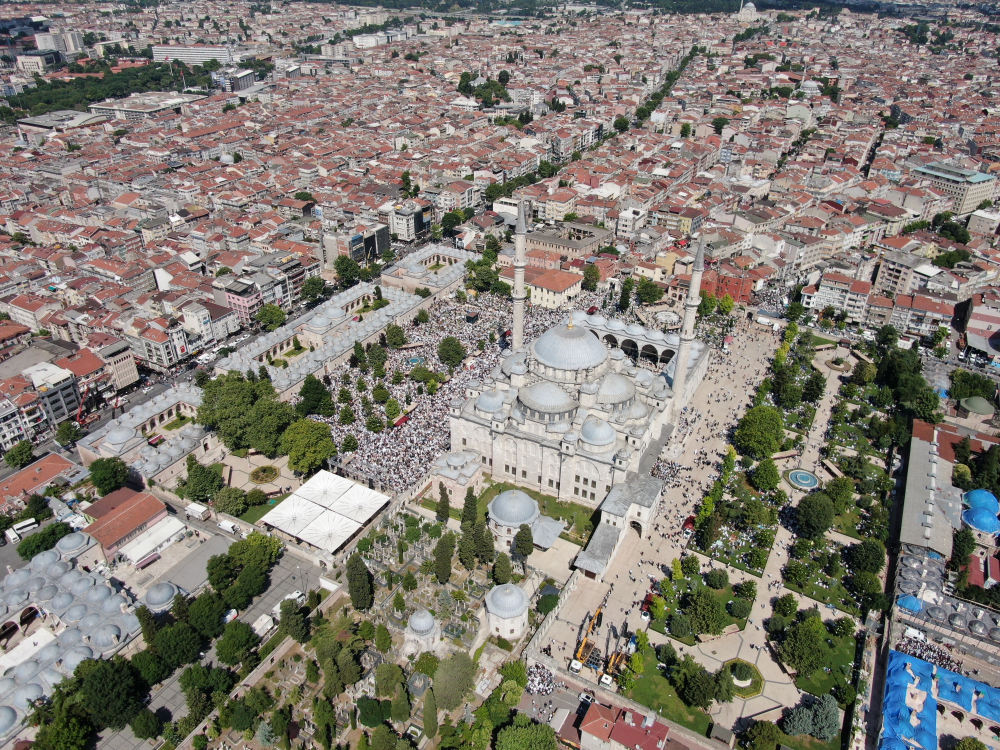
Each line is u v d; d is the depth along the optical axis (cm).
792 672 19588
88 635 19450
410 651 19725
